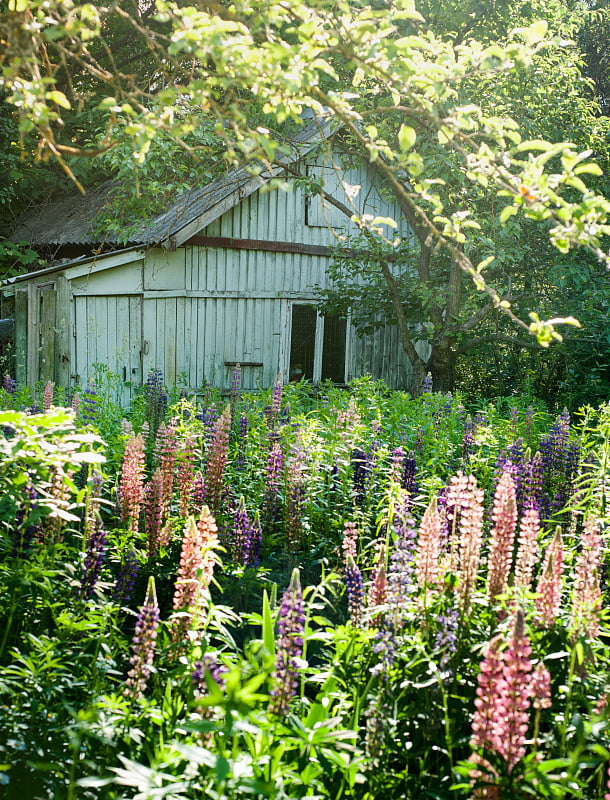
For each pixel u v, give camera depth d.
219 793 2.35
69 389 10.68
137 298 12.34
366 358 15.20
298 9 3.03
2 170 17.19
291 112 3.24
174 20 2.95
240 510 5.16
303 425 7.34
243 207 13.25
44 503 3.44
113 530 5.29
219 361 13.28
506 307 3.12
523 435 8.45
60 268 11.83
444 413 8.59
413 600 3.70
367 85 10.33
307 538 6.12
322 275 14.47
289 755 3.04
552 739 2.82
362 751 2.87
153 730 3.21
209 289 13.08
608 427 6.23
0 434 3.75
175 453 5.86
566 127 12.27
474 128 3.20
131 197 11.58
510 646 2.56
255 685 2.36
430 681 3.08
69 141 18.16
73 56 3.11
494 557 3.67
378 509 5.94
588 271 12.00
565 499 5.89
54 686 3.15
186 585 3.49
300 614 2.90
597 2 19.75
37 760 2.87
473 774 2.55
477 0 11.50
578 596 3.43
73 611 3.80
